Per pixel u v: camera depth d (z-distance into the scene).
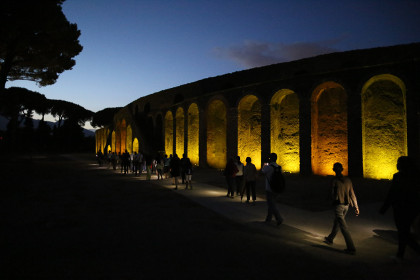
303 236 5.64
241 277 3.66
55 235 5.57
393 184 4.43
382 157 15.33
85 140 73.75
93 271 3.83
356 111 15.30
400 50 15.57
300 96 17.33
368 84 15.50
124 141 37.84
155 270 3.88
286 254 4.56
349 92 15.55
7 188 12.45
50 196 10.41
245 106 21.08
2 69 17.64
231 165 10.33
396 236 5.57
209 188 12.66
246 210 8.09
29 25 16.14
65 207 8.41
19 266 4.00
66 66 20.77
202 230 5.99
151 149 29.55
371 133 15.74
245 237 5.50
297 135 18.77
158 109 31.66
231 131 20.75
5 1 14.62
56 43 18.42
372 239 5.44
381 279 3.63
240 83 22.64
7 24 15.16
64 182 14.95
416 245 4.14
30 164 30.20
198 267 4.00
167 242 5.16
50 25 17.03
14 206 8.52
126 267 3.98
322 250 4.79
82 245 4.96
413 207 4.18
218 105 23.30
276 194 6.51
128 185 13.71
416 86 13.64
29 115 60.72
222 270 3.89
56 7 17.53
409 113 13.70
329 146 17.19
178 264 4.11
